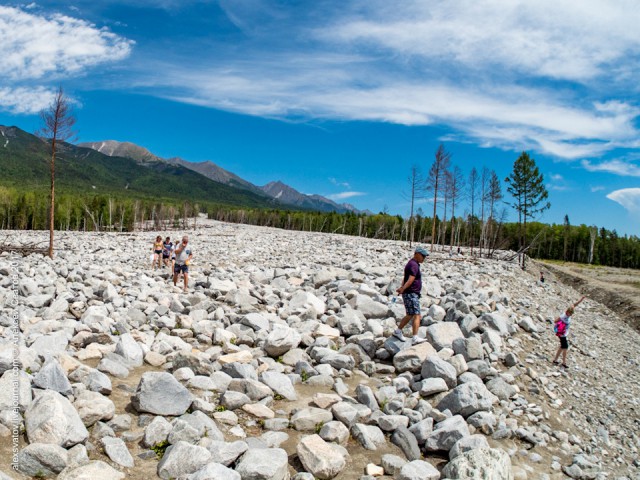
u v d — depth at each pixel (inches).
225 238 2438.5
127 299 605.0
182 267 759.7
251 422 302.0
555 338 631.8
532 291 1168.2
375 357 456.1
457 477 250.4
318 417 303.7
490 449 265.3
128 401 305.3
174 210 5689.0
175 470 227.8
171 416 286.2
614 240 4768.7
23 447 226.1
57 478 207.8
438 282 761.6
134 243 1980.8
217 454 239.9
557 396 448.1
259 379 365.1
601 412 450.0
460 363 414.9
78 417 245.3
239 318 529.3
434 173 2229.3
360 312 564.4
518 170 2357.3
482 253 2397.9
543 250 4891.7
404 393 375.9
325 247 1948.8
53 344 380.2
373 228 5068.9
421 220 4579.2
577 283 2164.1
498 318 541.0
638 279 2613.2
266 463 233.3
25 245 1493.6
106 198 5162.4
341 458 260.8
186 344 431.2
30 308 546.9
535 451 341.1
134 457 244.1
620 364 668.7
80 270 818.2
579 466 335.0
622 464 367.2
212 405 305.9
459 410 347.9
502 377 433.4
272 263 1246.9
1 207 4175.7
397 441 300.7
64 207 4439.0
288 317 539.2
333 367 418.6
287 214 6186.0
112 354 367.6
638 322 1449.3
